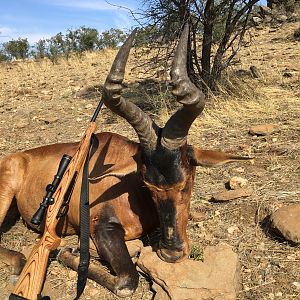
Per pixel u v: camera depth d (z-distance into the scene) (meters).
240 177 2.10
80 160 1.51
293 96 3.26
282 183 2.05
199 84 3.41
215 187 2.12
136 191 1.64
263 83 3.64
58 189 1.47
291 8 7.89
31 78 6.36
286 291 1.45
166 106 3.25
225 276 1.43
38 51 10.09
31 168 1.94
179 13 3.25
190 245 1.59
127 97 3.88
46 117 3.74
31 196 1.89
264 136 2.61
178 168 1.38
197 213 1.87
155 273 1.47
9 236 1.96
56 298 1.55
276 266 1.56
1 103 4.63
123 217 1.65
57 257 1.72
